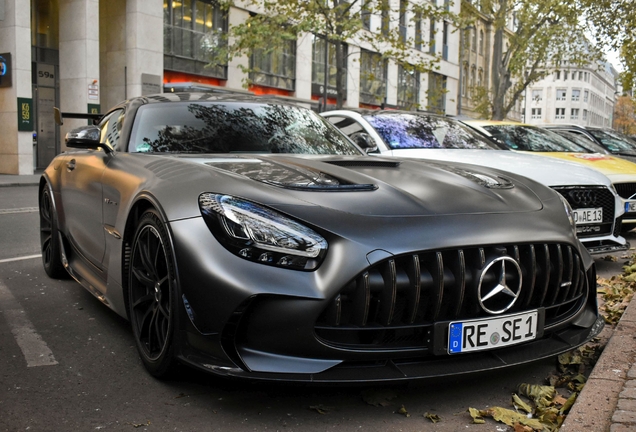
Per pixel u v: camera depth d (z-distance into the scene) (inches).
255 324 90.2
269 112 153.9
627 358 114.1
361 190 102.6
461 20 783.7
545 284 101.8
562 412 97.6
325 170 111.7
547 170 200.8
